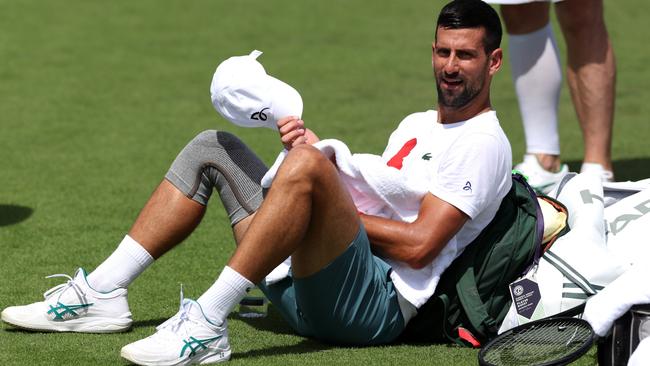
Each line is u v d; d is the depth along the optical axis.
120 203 23.02
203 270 18.45
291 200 13.17
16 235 20.52
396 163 14.98
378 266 14.27
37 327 14.93
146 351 13.27
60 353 14.19
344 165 14.12
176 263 18.80
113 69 37.88
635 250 14.62
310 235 13.48
